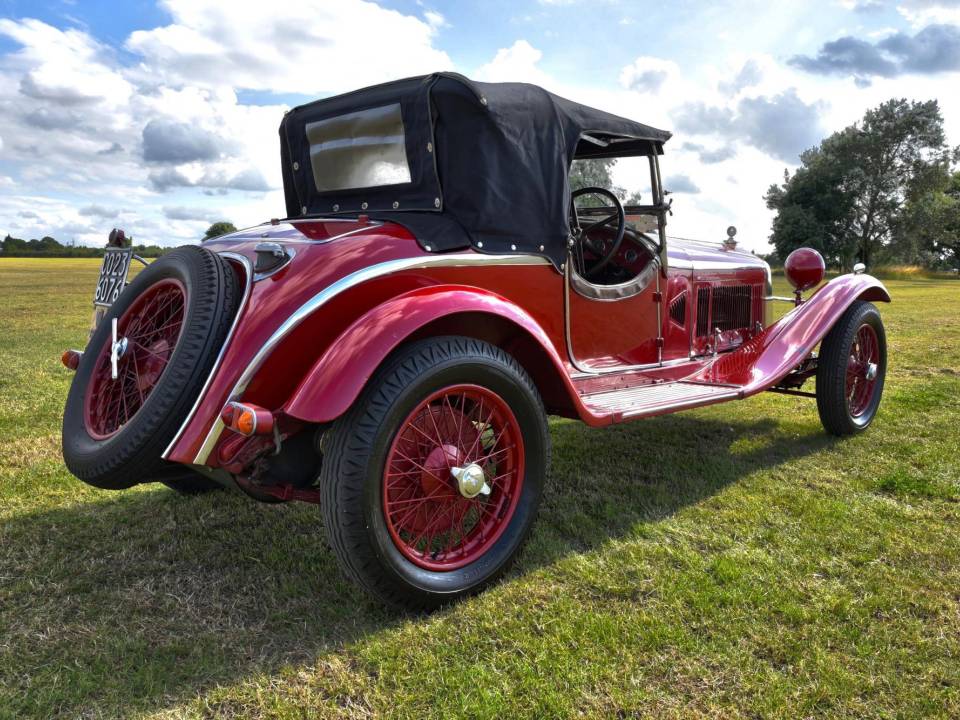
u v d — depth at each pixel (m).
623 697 1.74
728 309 4.26
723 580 2.34
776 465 3.59
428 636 2.03
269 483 2.26
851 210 40.66
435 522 2.26
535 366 2.61
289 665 1.89
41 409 4.70
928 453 3.72
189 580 2.39
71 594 2.29
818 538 2.68
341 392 1.96
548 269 2.84
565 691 1.77
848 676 1.81
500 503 2.41
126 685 1.81
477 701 1.73
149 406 2.05
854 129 41.56
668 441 4.07
